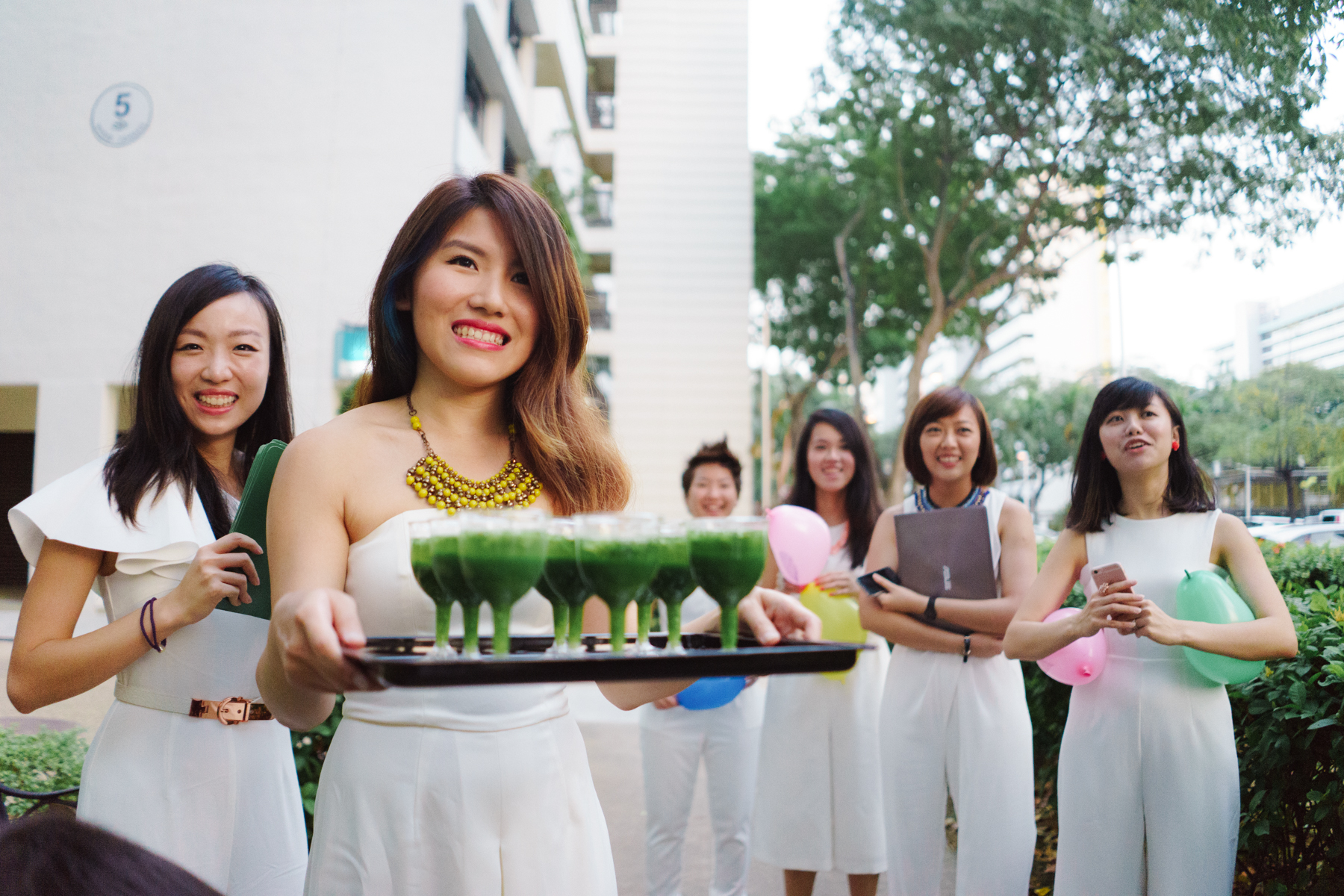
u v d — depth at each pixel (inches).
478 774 53.4
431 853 52.7
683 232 679.7
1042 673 149.7
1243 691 109.2
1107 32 263.7
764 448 715.4
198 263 401.1
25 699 70.4
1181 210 206.5
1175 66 219.6
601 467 65.4
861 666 129.8
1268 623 91.5
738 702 136.3
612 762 225.0
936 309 561.0
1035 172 392.8
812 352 815.1
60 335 391.5
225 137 406.9
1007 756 110.8
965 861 110.7
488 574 43.7
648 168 684.1
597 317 701.3
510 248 59.2
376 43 415.8
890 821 116.8
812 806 127.1
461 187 60.0
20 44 394.6
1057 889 100.3
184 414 80.8
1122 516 104.1
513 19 610.5
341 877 52.9
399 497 57.3
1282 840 110.3
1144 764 94.3
